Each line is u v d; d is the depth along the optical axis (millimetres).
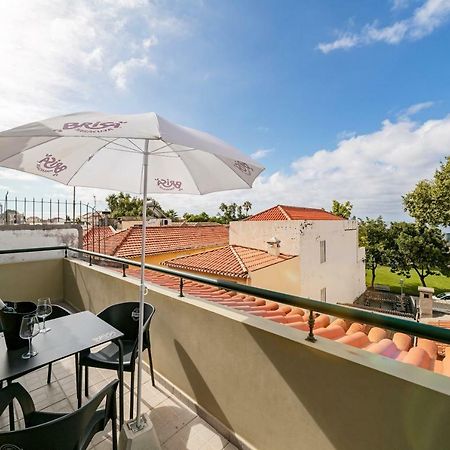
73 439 1170
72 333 1967
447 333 1086
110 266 5094
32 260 4656
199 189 2080
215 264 9492
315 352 1425
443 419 1049
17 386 1516
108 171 2129
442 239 21453
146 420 1734
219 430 2014
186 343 2270
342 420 1338
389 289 28547
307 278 11914
